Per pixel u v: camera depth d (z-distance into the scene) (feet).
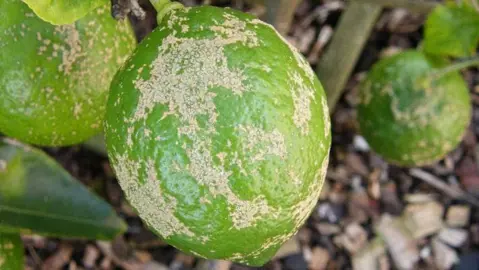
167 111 0.50
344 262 1.16
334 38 1.02
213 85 0.50
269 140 0.49
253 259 0.55
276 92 0.50
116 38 0.64
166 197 0.51
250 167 0.49
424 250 1.18
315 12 1.24
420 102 0.90
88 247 1.07
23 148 0.73
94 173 1.10
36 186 0.74
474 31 0.86
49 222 0.74
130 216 1.09
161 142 0.50
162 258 1.09
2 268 0.70
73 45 0.62
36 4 0.52
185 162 0.49
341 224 1.17
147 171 0.51
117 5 0.54
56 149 1.08
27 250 1.06
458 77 0.92
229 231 0.51
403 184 1.20
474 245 1.19
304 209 0.53
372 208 1.19
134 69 0.52
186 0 1.17
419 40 1.26
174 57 0.51
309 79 0.54
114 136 0.52
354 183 1.19
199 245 0.52
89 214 0.77
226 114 0.49
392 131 0.93
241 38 0.52
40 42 0.61
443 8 0.85
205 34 0.52
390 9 1.25
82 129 0.66
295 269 1.13
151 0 0.55
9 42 0.61
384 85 0.92
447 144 0.93
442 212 1.20
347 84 1.22
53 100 0.63
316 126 0.53
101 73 0.64
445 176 1.22
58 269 1.06
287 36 1.23
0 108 0.63
